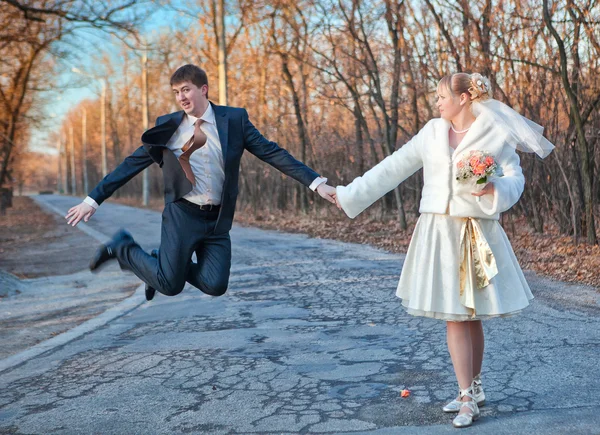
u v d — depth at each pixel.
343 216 21.31
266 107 25.72
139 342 6.32
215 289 4.16
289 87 22.77
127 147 66.88
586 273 8.77
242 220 25.25
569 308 6.76
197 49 27.89
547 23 11.16
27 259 15.09
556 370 4.62
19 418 4.23
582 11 11.38
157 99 50.59
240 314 7.44
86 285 10.63
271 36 22.42
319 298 8.20
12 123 23.81
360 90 19.67
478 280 3.69
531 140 3.75
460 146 3.74
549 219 14.24
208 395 4.49
